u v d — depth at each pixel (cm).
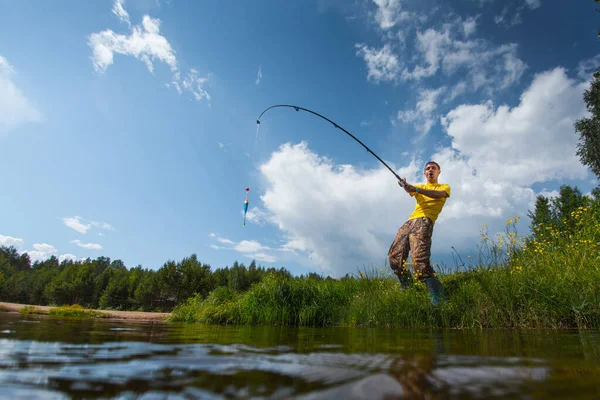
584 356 105
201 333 236
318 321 500
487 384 64
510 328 287
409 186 426
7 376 72
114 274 5575
